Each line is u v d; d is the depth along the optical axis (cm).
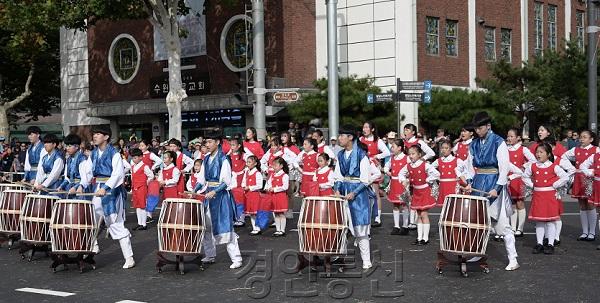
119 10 2444
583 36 3797
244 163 1495
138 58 3484
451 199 930
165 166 1550
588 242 1229
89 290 891
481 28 3186
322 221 918
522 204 1294
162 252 982
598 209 1222
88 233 998
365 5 2962
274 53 2991
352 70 3006
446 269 991
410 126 1404
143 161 1551
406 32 2855
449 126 2653
